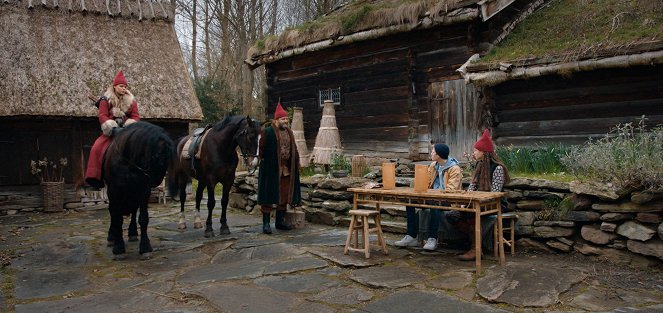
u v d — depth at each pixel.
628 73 8.22
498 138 9.59
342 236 7.41
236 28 22.83
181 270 5.78
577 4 10.45
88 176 6.53
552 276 4.91
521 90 9.33
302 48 12.07
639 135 6.43
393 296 4.58
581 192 5.67
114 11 13.61
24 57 11.56
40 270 5.97
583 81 8.66
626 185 5.37
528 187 6.24
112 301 4.72
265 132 7.74
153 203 12.78
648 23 8.24
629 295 4.43
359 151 11.98
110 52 12.80
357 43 11.93
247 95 23.00
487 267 5.39
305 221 8.62
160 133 6.29
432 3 9.70
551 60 8.18
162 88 12.89
